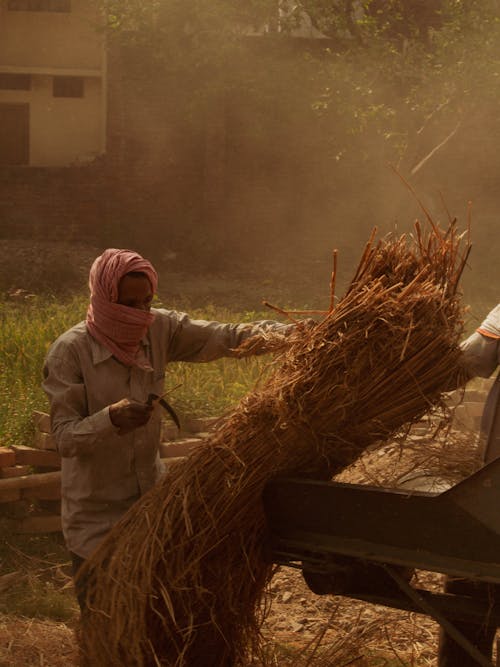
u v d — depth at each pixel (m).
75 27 29.56
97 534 4.07
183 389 8.01
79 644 4.12
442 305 3.71
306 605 5.88
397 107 21.77
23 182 24.80
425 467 4.19
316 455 3.85
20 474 6.59
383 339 3.67
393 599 3.86
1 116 30.39
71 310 14.07
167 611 3.89
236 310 18.12
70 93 30.50
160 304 16.62
